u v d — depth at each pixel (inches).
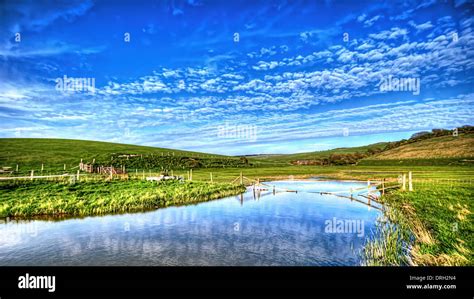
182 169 3270.2
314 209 1098.1
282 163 5319.9
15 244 668.7
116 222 871.7
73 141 4180.6
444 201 1030.4
